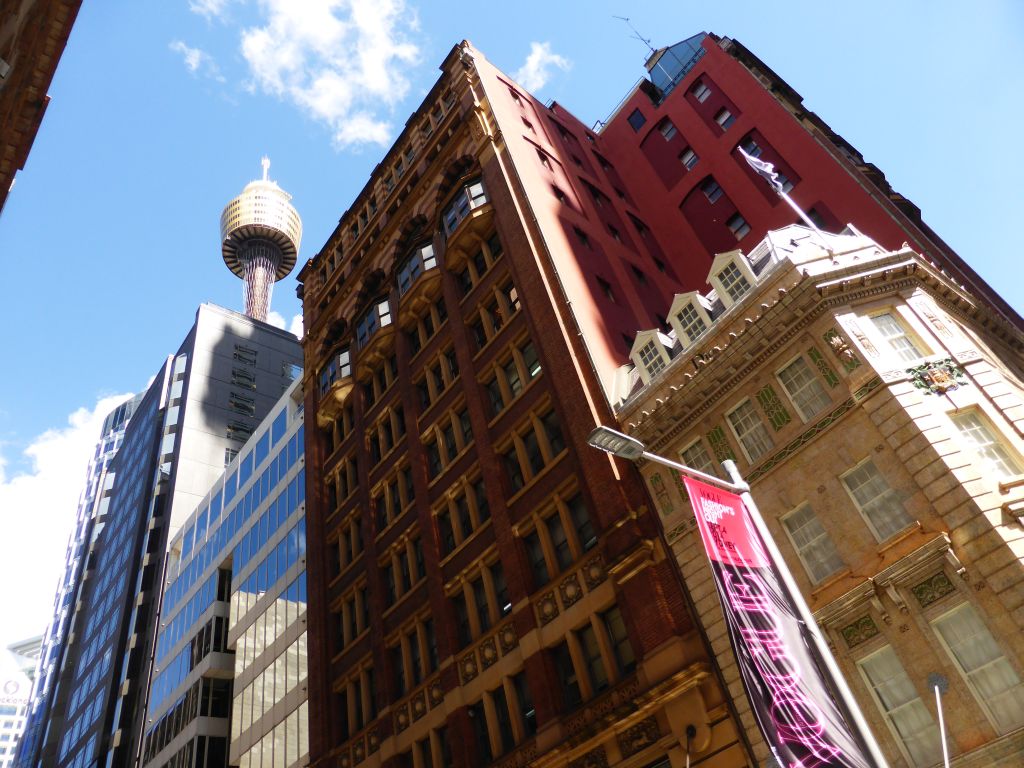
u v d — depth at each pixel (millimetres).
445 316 35250
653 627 20016
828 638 16641
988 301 35031
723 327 22281
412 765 26328
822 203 38312
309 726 32469
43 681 123938
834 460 18250
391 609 30641
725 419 21109
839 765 10359
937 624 15312
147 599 75875
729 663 18281
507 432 28078
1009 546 14852
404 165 44750
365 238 44844
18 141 22625
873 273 20219
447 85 42969
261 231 189125
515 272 30922
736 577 12234
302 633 42406
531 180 35219
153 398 106250
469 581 27250
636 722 19625
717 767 17438
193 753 48344
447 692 25688
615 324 29531
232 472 62531
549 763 21078
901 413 17344
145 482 92188
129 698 68000
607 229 38938
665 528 21266
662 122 49656
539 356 27969
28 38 21172
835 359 19125
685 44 52438
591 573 22750
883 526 16922
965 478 15977
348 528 36750
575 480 24672
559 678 22703
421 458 32094
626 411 24000
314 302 47969
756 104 44062
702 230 43094
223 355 102750
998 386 18094
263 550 51094
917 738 14859
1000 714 13992
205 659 52938
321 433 41844
